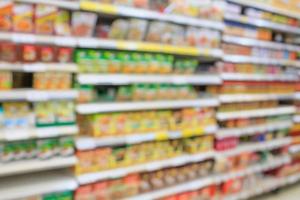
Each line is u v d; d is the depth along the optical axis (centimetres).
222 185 322
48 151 207
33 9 195
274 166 380
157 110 261
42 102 203
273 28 350
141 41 240
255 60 335
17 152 202
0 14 185
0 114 192
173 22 262
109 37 229
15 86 216
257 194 372
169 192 270
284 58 379
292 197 393
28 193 200
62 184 213
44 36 196
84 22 211
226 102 315
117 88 258
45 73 199
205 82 287
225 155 317
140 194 255
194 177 297
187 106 276
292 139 409
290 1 365
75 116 221
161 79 253
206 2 282
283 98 378
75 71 210
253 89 340
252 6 321
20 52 194
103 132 228
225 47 307
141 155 253
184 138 290
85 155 221
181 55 301
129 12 228
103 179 233
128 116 241
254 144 359
